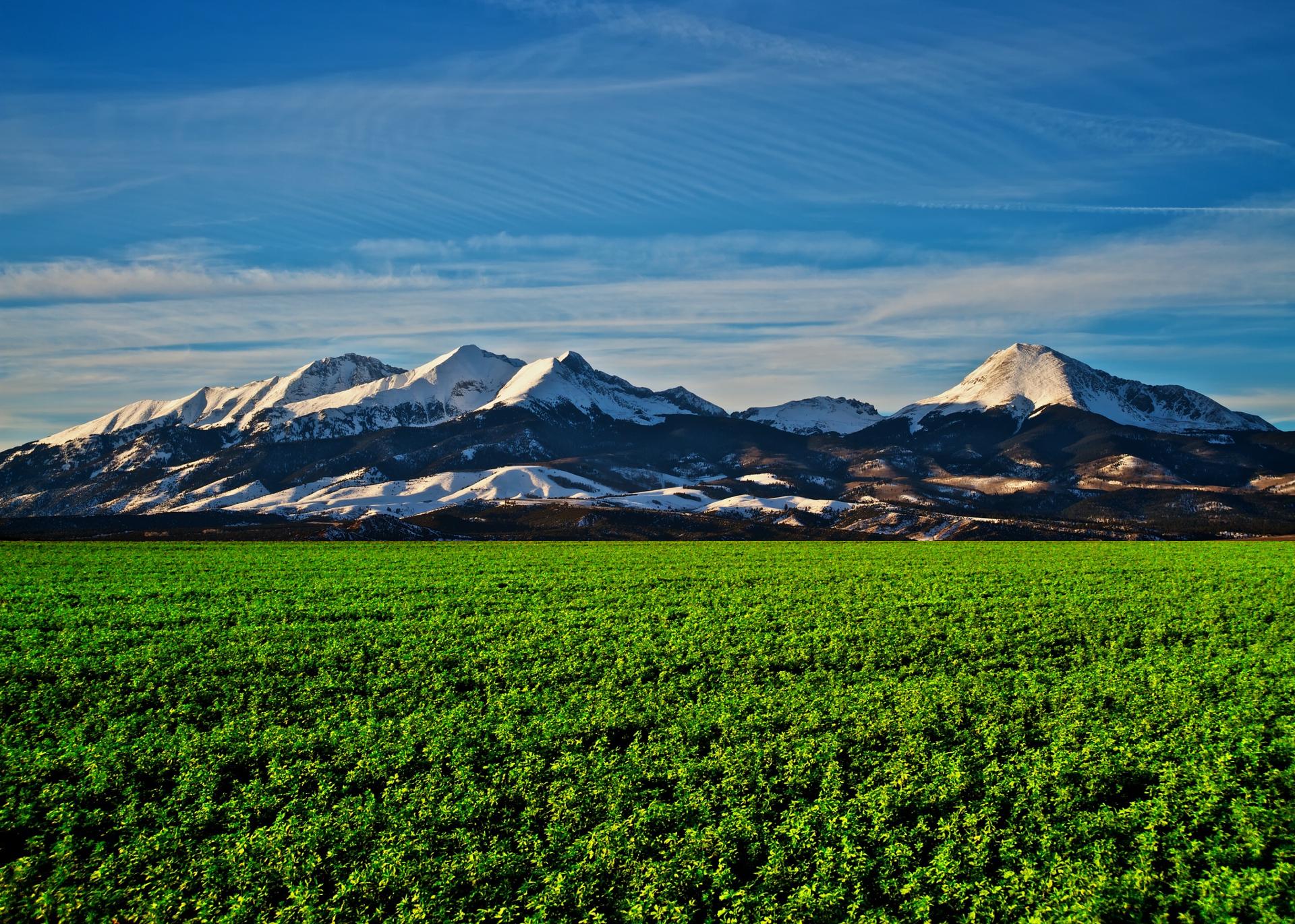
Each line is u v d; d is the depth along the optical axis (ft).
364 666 96.07
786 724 71.77
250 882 46.83
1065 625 116.16
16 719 76.79
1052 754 63.21
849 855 48.16
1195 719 69.26
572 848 49.44
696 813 54.24
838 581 170.50
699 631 114.21
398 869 46.98
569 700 79.82
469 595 149.69
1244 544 291.79
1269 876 45.21
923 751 64.08
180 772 62.69
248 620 124.47
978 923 43.27
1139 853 49.08
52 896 45.73
